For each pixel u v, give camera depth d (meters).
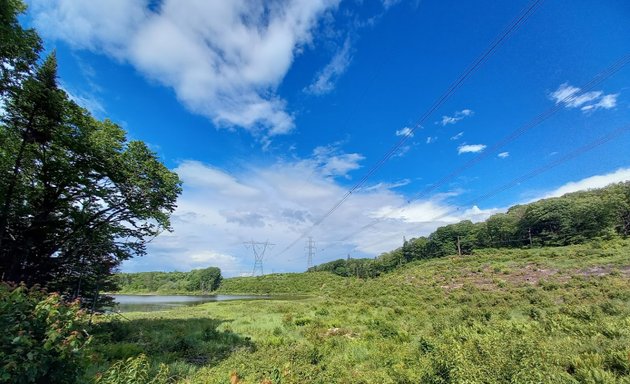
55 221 18.55
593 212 67.00
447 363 7.59
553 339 11.48
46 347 4.95
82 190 18.81
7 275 16.53
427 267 67.00
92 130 19.98
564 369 8.16
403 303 32.19
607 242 54.12
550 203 76.19
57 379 5.32
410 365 9.96
